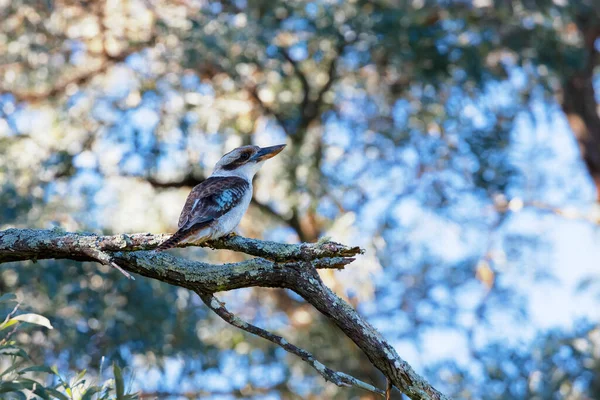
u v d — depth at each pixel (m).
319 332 16.75
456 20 15.86
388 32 15.16
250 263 5.68
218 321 15.92
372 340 5.57
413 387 5.52
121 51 16.28
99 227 14.46
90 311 12.78
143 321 13.10
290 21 15.38
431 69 15.45
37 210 13.82
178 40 15.22
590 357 13.63
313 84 16.97
